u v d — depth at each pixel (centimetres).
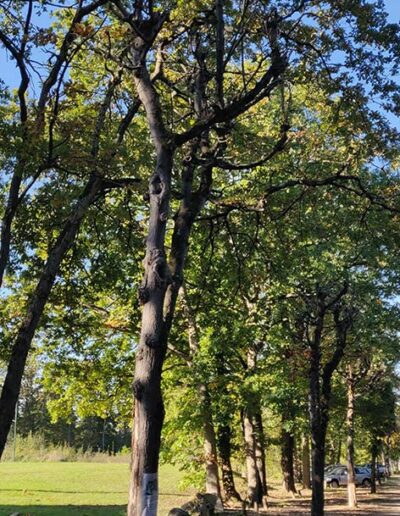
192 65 1295
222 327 1994
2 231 1241
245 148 1393
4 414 1041
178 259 1019
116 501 2600
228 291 1916
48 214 1522
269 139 1430
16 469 4822
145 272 875
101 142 1372
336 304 1606
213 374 2016
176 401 2153
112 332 2183
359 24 1184
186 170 1134
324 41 1222
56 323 1881
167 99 1447
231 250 1583
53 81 1256
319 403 1470
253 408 2064
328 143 1530
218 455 2650
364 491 4588
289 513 2356
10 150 1227
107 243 1647
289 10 1166
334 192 1503
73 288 1683
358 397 2970
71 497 2748
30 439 7775
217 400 2052
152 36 1058
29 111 1430
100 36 1275
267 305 1897
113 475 4169
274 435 3397
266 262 1570
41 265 1584
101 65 1563
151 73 1376
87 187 1318
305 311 1594
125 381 2241
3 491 2945
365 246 1706
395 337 2211
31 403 8888
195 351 2070
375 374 2870
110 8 1158
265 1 1155
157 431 812
